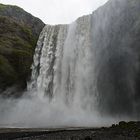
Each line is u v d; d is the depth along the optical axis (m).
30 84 55.31
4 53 53.28
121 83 45.75
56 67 55.16
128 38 44.16
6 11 61.78
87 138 22.30
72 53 53.38
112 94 46.72
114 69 46.28
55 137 24.19
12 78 53.84
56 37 57.19
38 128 35.78
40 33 60.03
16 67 54.50
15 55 54.41
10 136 26.12
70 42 54.28
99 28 49.78
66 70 53.59
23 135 26.73
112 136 23.30
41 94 54.84
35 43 60.12
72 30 54.59
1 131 30.89
